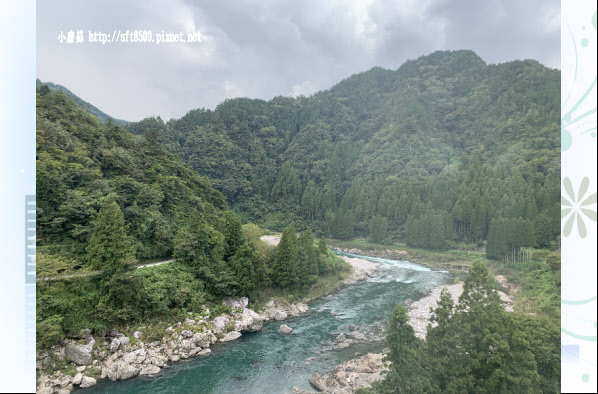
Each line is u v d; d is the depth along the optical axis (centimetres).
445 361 1187
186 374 1953
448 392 1151
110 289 2205
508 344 1123
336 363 1906
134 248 2636
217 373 1955
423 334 1463
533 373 1078
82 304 2105
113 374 1903
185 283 2742
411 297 1848
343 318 2491
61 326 1962
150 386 1830
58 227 2250
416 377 1204
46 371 1819
